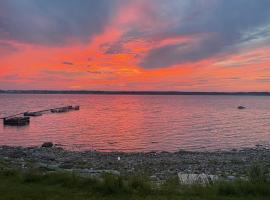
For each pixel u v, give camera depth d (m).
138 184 11.20
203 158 32.88
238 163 29.38
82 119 94.69
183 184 12.15
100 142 50.84
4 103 198.38
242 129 69.44
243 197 10.23
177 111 132.25
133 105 189.62
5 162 23.16
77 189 10.83
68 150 41.56
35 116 104.19
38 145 47.50
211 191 10.78
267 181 11.30
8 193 10.24
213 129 69.00
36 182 11.77
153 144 48.88
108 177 11.37
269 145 48.56
